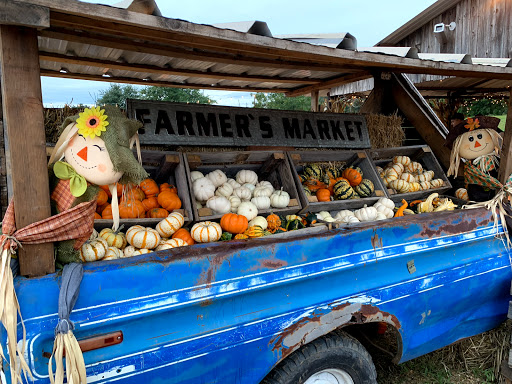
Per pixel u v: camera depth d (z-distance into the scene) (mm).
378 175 4859
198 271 2160
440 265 3238
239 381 2330
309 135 5109
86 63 5773
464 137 4523
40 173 1884
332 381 2838
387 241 2898
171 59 5793
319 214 4223
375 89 6953
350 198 4484
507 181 3928
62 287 1821
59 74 6875
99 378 1929
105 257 2607
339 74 7277
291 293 2502
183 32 2125
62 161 2092
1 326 1765
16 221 1843
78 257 2084
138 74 7152
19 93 1798
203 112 4434
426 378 3836
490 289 3613
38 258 1898
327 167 5016
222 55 5379
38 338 1807
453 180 6086
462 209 3557
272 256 2398
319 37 2975
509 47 10844
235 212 3795
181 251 2219
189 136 4301
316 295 2594
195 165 3846
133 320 1997
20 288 1807
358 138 5535
